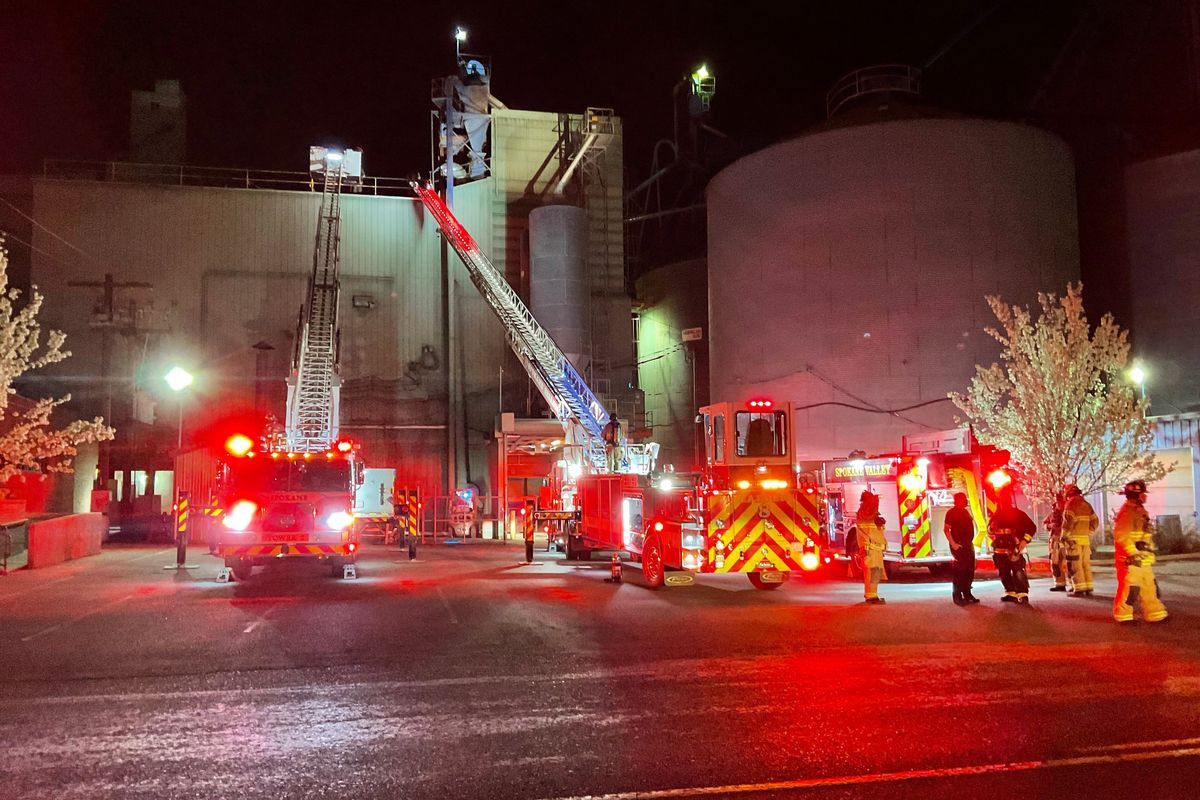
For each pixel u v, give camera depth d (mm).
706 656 8695
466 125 40781
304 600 13266
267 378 37000
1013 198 29609
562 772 5227
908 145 29781
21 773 5242
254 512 15555
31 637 9992
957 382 28688
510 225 40281
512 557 22281
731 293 33781
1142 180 31000
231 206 37750
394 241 38969
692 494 14125
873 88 33719
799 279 31078
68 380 35562
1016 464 19438
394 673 7996
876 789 4906
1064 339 19328
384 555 23078
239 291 37312
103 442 34969
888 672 7895
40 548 18766
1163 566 17828
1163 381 29750
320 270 38000
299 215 38250
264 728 6207
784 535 14070
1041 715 6418
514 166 40719
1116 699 6879
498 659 8609
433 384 38312
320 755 5586
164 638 9891
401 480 37438
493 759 5480
